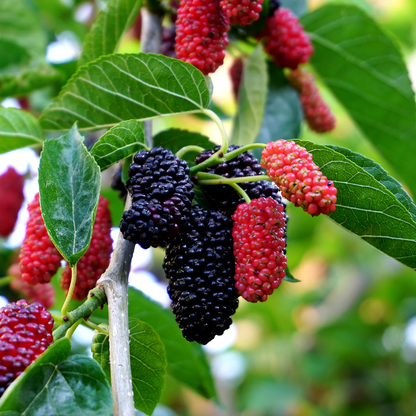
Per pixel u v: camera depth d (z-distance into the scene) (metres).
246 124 0.28
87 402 0.20
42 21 0.40
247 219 0.22
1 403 0.19
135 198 0.22
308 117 0.30
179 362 0.30
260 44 0.28
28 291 0.31
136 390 0.24
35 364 0.20
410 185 0.34
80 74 0.24
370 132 0.33
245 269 0.22
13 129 0.26
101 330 0.22
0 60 0.33
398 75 0.31
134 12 0.27
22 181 0.36
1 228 0.35
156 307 0.29
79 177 0.22
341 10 0.30
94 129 0.26
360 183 0.22
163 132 0.25
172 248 0.22
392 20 0.49
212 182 0.23
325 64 0.32
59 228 0.22
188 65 0.23
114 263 0.22
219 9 0.24
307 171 0.21
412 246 0.23
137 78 0.24
